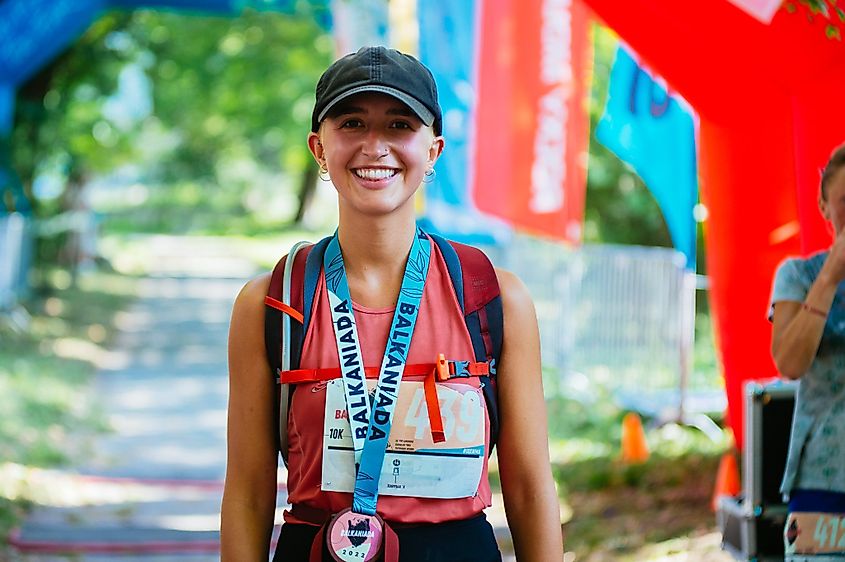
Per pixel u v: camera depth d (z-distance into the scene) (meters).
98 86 24.80
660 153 9.41
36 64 16.08
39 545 8.38
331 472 2.94
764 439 5.49
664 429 12.16
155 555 8.33
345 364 2.97
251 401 3.09
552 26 10.62
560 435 12.64
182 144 64.19
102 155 26.19
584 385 14.83
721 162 7.32
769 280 7.32
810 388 4.25
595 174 18.48
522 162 10.81
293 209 65.75
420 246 3.06
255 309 3.07
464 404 2.97
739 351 7.55
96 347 20.42
